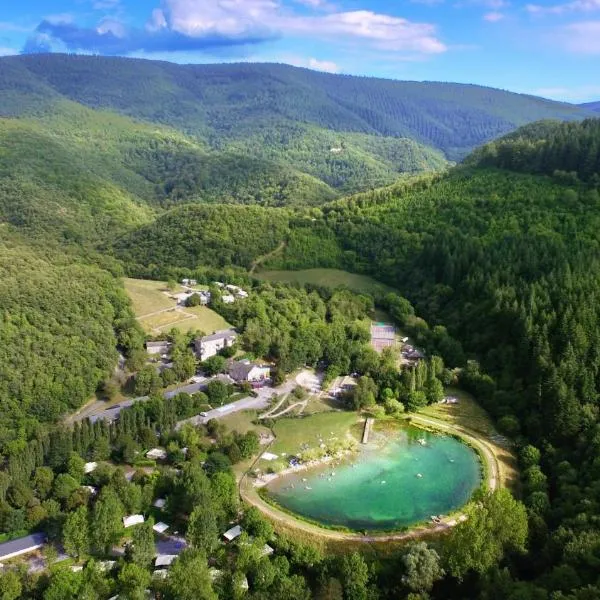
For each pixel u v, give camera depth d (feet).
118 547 463.42
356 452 619.26
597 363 618.85
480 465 591.78
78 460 536.01
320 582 421.18
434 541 479.41
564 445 581.12
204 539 447.42
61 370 641.40
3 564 439.22
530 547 450.30
